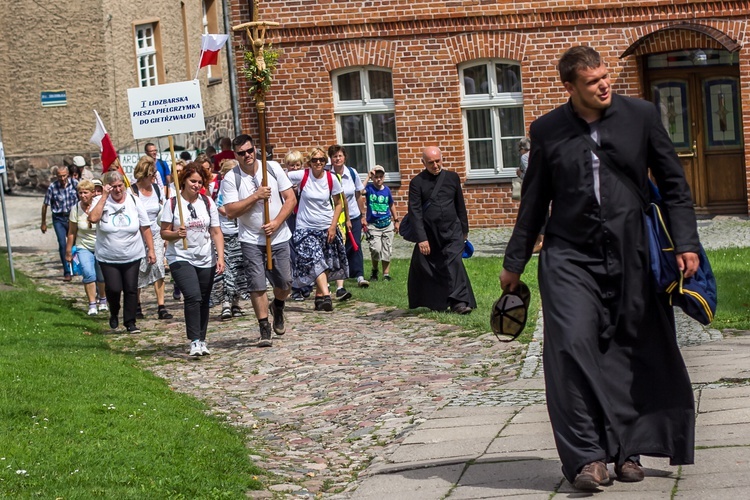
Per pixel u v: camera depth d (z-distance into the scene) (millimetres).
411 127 23641
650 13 22672
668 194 5980
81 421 8477
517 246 6215
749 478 6066
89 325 14844
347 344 12711
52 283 19203
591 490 5852
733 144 22969
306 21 23672
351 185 16859
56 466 7203
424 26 23312
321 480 7469
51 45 30219
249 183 12539
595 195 5934
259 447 8516
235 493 6859
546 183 6125
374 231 17578
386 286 16984
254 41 12672
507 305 6551
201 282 12680
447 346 12172
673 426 5953
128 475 7051
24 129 30562
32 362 10883
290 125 24094
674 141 23203
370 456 7945
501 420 8141
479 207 23609
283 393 10609
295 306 15828
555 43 22969
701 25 22219
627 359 6012
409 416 8961
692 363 9805
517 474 6645
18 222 26906
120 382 10305
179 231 12359
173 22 34281
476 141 23656
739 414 7484
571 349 5828
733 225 21719
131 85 31359
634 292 5945
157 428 8445
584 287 5949
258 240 12766
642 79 22969
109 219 14320
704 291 5918
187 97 14461
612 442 5816
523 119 23375
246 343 13266
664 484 6090
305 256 15172
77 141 30453
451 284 13938
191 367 12102
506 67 23344
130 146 31016
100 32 30016
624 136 5918
